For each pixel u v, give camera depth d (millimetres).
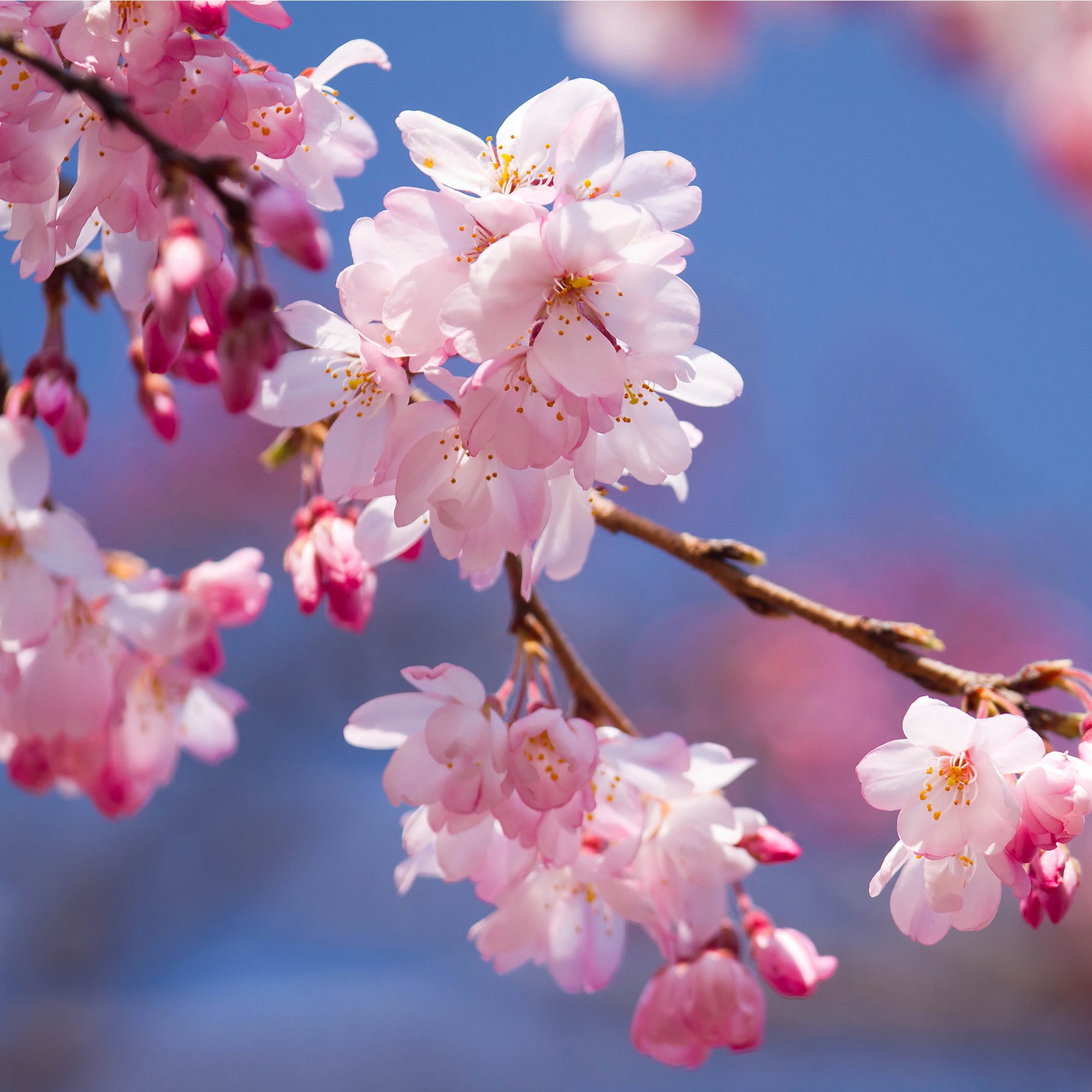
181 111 859
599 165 855
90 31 860
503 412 850
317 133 880
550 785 864
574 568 881
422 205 854
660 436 866
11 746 929
